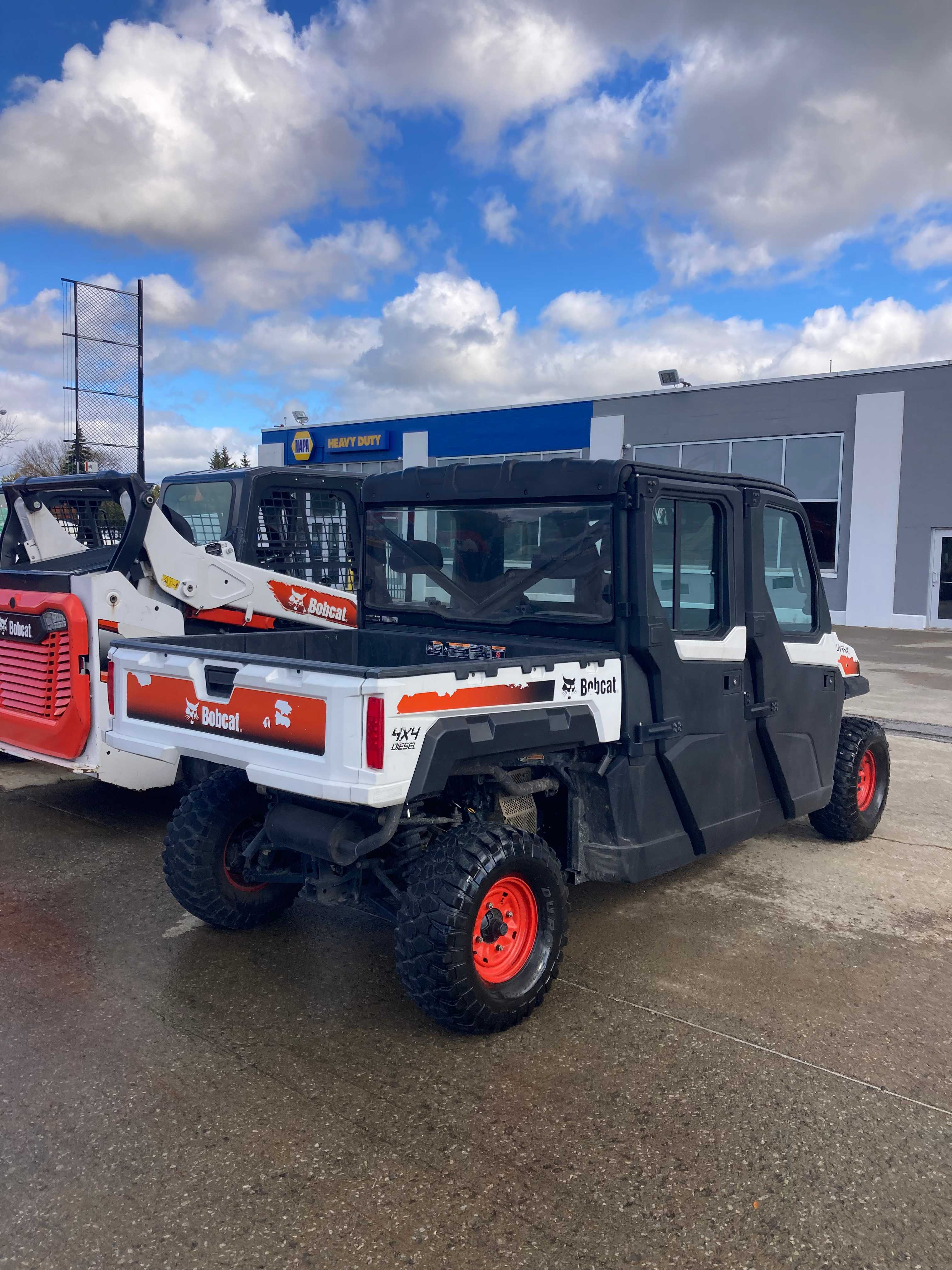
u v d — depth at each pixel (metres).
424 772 2.93
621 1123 2.75
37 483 5.98
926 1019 3.42
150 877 4.75
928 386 18.38
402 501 4.73
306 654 4.85
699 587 4.08
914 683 11.90
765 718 4.46
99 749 5.02
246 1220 2.32
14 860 4.98
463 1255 2.22
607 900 4.59
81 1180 2.46
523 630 4.16
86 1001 3.44
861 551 19.39
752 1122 2.76
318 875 3.58
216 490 6.58
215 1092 2.87
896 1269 2.21
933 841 5.61
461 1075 2.99
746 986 3.66
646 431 21.83
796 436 19.91
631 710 3.75
